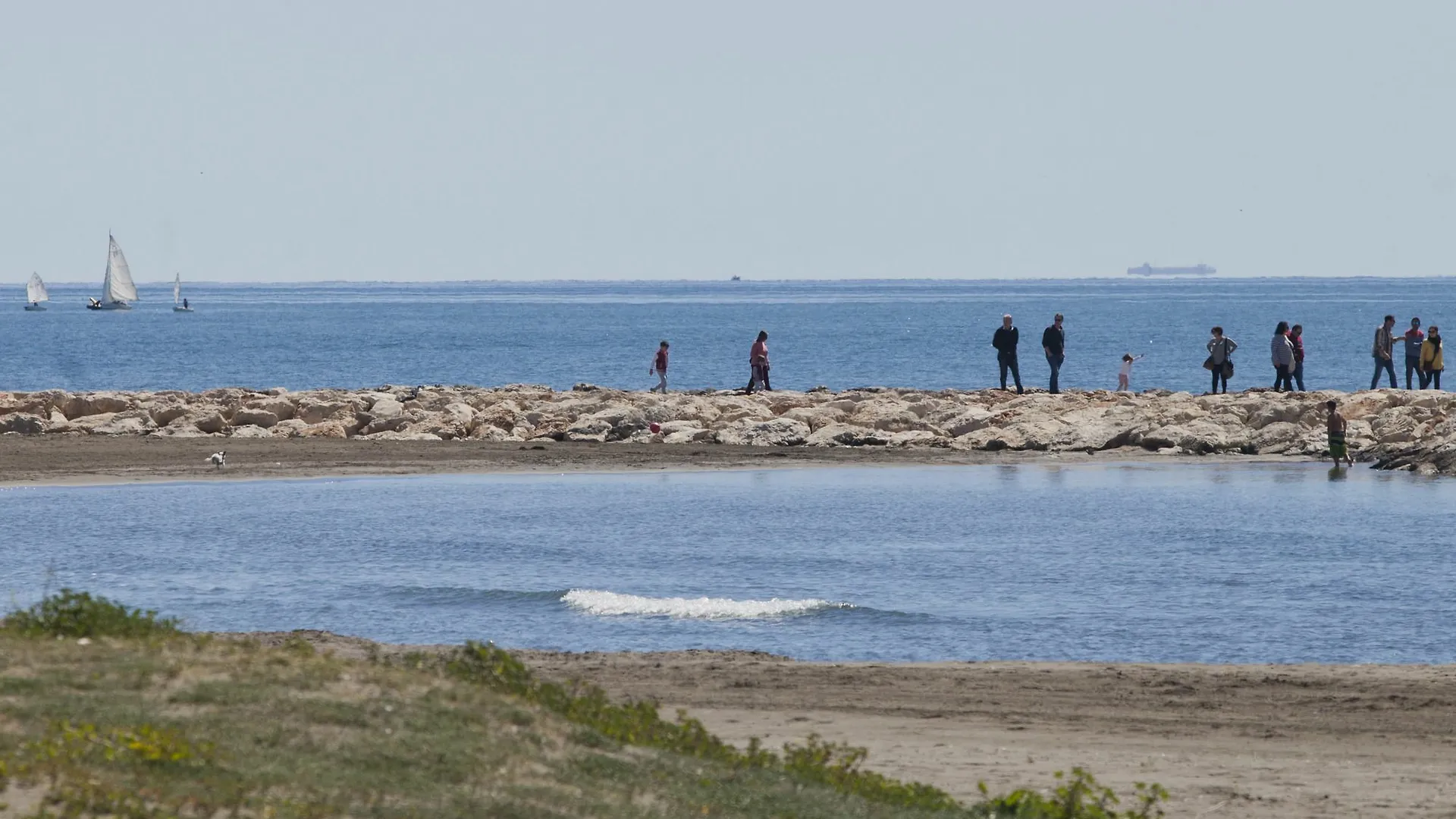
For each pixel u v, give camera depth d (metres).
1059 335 182.38
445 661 50.75
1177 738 52.94
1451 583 85.12
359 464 143.38
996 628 74.31
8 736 32.75
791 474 138.62
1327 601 80.44
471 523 108.00
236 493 125.12
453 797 33.12
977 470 141.75
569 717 42.50
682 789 36.91
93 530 104.50
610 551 96.50
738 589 84.06
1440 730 54.03
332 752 34.66
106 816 29.05
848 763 43.72
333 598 81.06
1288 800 44.72
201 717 36.00
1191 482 132.50
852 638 72.56
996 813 40.47
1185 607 78.94
